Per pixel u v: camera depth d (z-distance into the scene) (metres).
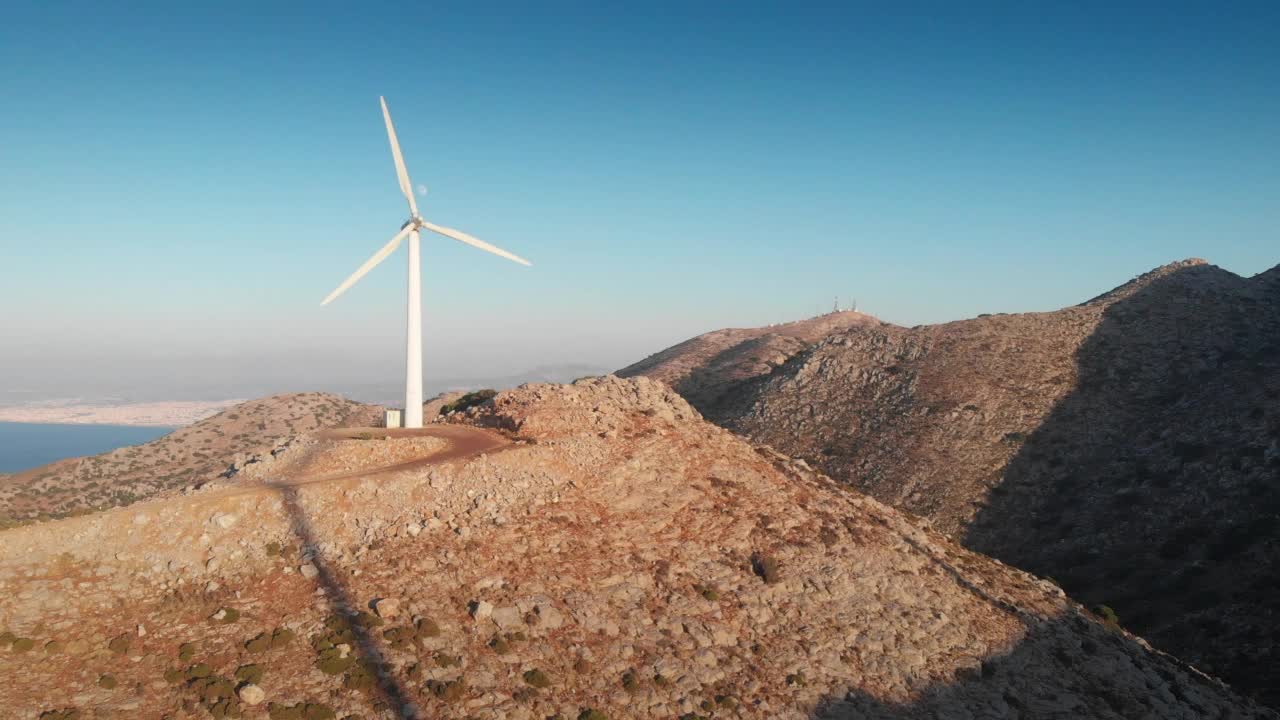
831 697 42.91
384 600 37.78
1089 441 126.69
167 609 35.28
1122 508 109.38
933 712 44.50
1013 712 46.50
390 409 65.38
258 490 45.16
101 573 36.34
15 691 29.05
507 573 43.06
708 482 59.62
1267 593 83.50
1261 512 97.81
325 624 36.16
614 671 39.22
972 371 146.12
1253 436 111.94
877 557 57.59
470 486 49.47
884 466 125.12
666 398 73.00
